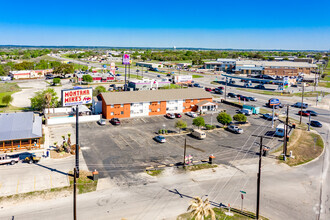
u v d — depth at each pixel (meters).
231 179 41.31
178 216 31.86
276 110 88.31
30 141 51.16
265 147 54.53
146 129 65.06
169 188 38.31
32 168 43.38
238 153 51.41
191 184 39.56
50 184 38.47
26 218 30.84
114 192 36.88
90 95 45.72
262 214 32.62
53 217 31.12
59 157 47.84
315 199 36.31
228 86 137.00
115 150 51.50
